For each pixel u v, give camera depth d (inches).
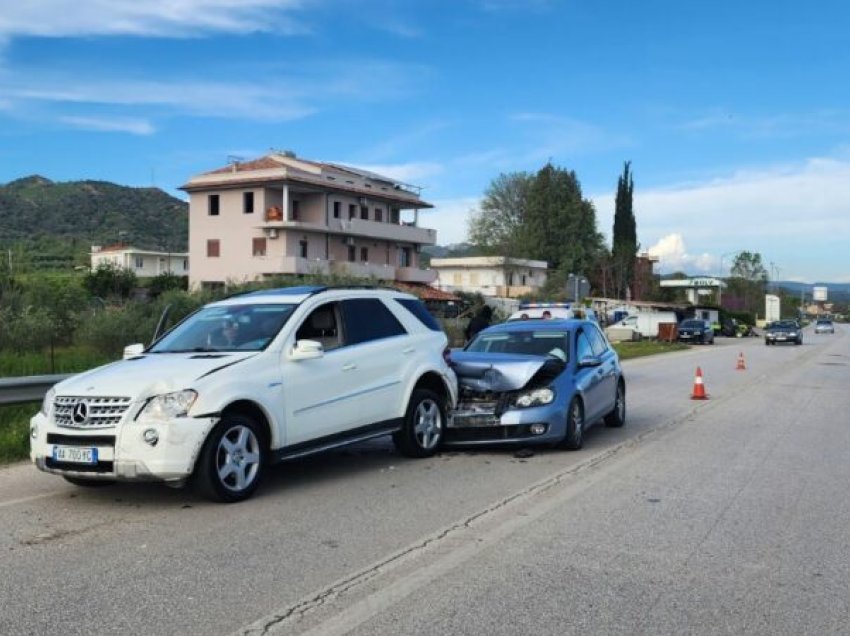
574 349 406.6
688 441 412.5
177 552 217.9
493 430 358.6
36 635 163.3
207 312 327.3
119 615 173.8
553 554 218.2
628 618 174.1
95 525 244.5
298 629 166.9
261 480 285.1
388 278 2486.5
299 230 2233.0
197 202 2321.6
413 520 252.7
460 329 1045.8
